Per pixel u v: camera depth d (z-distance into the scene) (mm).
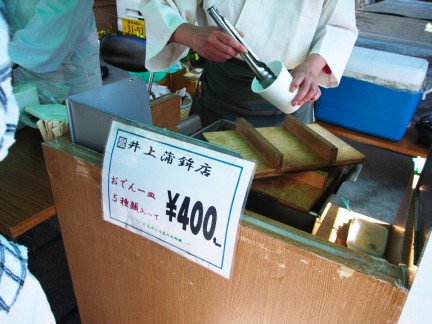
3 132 406
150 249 670
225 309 637
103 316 971
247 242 528
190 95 2225
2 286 538
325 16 1013
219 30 816
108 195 644
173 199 557
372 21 2043
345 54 963
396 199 2131
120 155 601
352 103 1334
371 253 691
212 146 513
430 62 1438
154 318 812
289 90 711
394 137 1318
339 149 748
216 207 515
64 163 706
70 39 1457
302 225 634
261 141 714
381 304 455
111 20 2805
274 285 544
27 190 918
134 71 1604
